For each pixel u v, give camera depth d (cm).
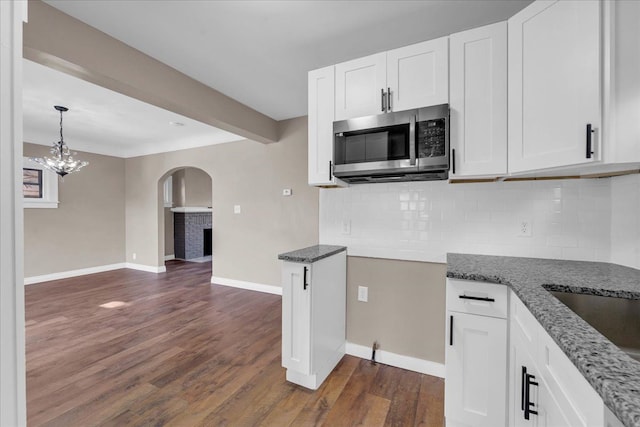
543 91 141
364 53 228
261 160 426
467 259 185
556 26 135
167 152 529
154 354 244
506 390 141
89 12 180
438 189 214
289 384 203
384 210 230
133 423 166
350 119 193
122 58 212
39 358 236
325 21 190
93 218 546
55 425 163
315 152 212
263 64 245
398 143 180
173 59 237
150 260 562
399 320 227
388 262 230
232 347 257
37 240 476
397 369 222
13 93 44
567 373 82
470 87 167
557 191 183
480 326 146
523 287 125
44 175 485
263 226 425
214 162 473
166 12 180
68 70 194
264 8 177
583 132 125
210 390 196
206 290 433
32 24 168
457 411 151
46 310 348
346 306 244
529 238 189
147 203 564
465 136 169
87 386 199
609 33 118
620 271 152
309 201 391
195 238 706
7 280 43
